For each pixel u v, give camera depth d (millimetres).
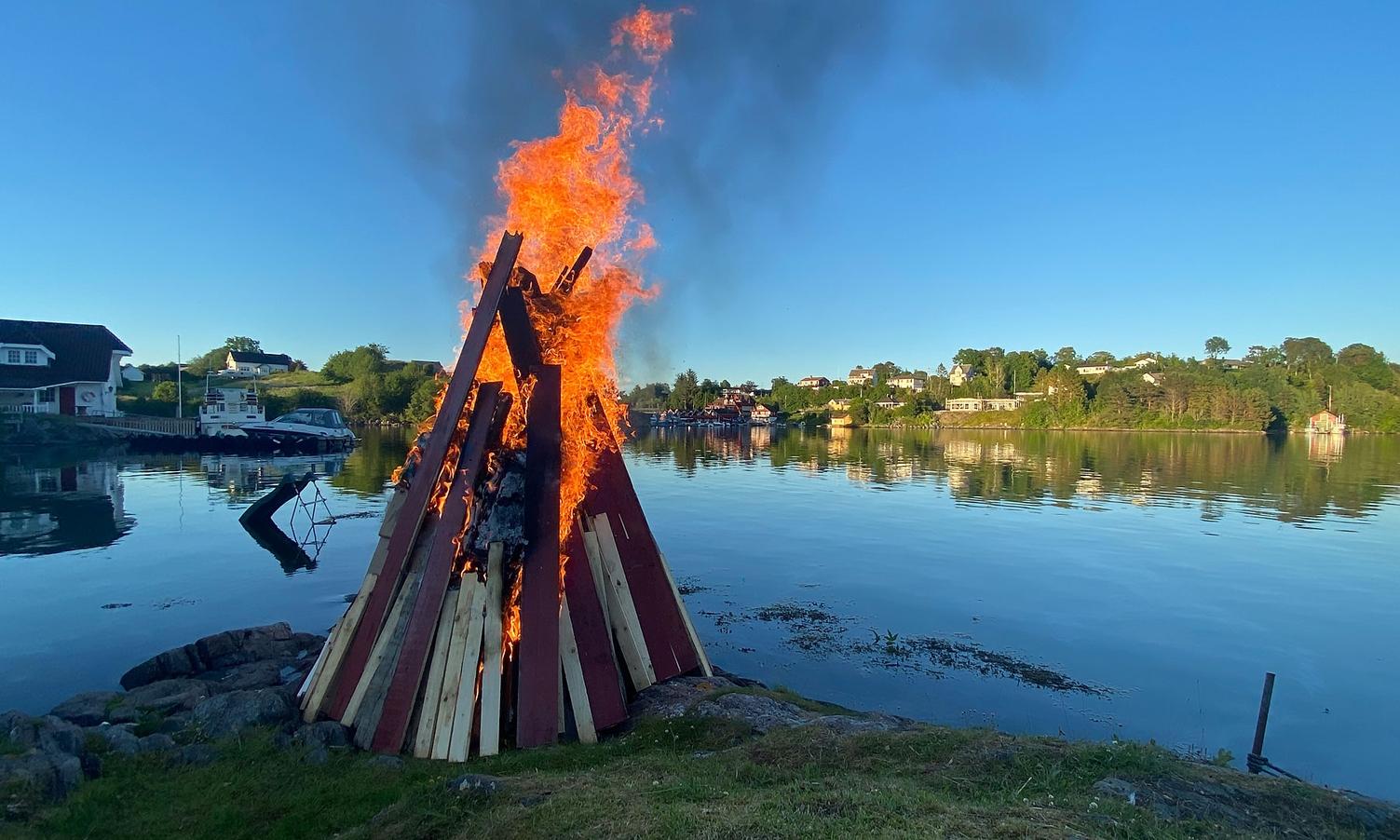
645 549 10289
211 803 6516
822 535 25234
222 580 17766
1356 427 103750
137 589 16891
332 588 17250
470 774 6125
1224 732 10461
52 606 15383
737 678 11094
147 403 69625
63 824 6008
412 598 8367
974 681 12164
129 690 10258
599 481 10164
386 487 35781
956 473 47188
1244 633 14844
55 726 7520
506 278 9336
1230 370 128750
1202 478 44656
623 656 9523
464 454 8914
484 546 8602
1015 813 5047
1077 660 13227
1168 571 20125
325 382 104500
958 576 19344
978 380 149125
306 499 31328
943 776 5980
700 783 5906
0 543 21781
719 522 27844
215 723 8133
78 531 23703
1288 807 5516
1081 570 20141
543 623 8305
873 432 109938
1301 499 35000
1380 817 5480
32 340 57719
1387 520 29000
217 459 49500
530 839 4898
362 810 6223
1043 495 36406
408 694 7918
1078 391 118750
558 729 8117
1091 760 6117
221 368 114125
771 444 78688
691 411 135000
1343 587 18516
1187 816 5250
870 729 7359
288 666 11367
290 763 7340
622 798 5461
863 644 13898
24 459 46781
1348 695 11812
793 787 5746
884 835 4605
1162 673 12648
